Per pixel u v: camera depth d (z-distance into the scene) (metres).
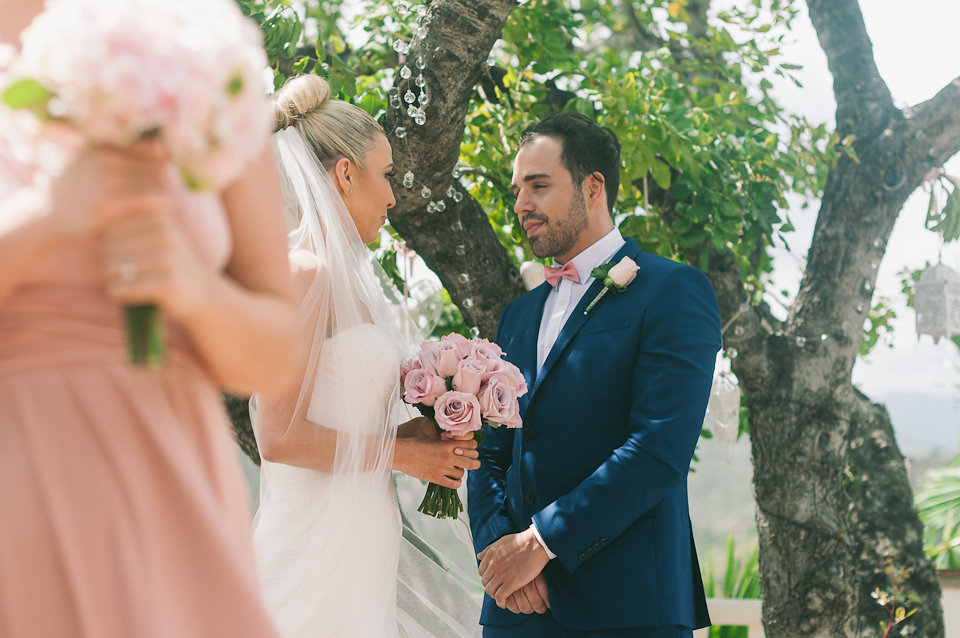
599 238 2.74
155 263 0.94
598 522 2.31
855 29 4.18
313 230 2.41
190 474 1.09
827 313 3.86
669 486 2.32
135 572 1.04
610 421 2.47
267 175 1.21
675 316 2.46
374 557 2.37
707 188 3.87
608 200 2.80
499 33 3.18
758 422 3.82
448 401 2.44
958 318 3.97
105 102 0.91
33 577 1.02
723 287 3.85
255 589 1.18
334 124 2.56
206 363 1.15
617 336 2.49
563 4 4.93
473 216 3.52
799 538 3.71
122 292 0.94
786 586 3.73
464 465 2.49
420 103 3.08
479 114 4.18
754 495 3.93
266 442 2.32
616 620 2.33
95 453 1.05
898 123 3.97
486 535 2.56
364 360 2.37
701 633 4.22
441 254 3.47
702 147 3.86
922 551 4.29
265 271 1.17
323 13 3.88
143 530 1.05
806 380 3.78
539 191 2.72
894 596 4.07
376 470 2.38
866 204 3.90
